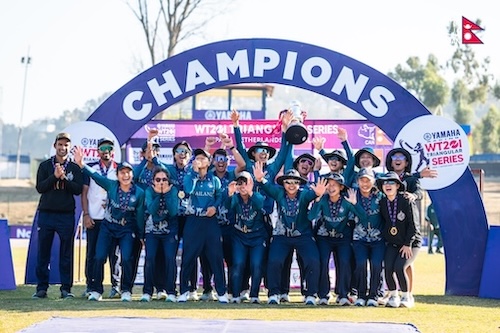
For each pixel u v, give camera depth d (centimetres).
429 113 1249
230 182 1115
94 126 1288
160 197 1080
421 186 1195
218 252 1096
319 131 1498
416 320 953
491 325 927
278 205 1094
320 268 1096
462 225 1245
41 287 1142
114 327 835
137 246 1136
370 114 1260
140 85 1290
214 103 3553
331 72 1266
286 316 955
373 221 1085
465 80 5884
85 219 1162
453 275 1249
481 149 6956
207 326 851
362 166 1134
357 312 1006
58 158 1123
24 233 3419
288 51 1271
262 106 2952
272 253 1094
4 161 7100
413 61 6450
